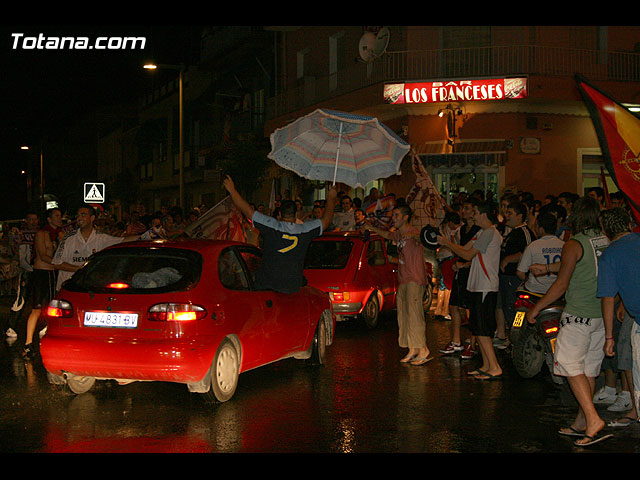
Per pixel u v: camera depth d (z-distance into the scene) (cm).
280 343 836
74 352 705
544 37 2177
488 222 870
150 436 625
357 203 1666
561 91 2066
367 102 2217
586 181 2244
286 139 740
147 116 5397
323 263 1233
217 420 675
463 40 2195
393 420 677
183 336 690
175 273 718
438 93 2081
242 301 761
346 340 1146
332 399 758
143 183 5500
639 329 588
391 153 752
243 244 823
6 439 618
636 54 2231
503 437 625
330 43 2638
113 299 707
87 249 974
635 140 597
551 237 861
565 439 621
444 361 977
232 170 2950
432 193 1541
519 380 859
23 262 1199
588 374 627
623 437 630
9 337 1209
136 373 691
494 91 2050
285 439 615
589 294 617
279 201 1786
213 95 3891
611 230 609
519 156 2166
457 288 1016
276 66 3061
